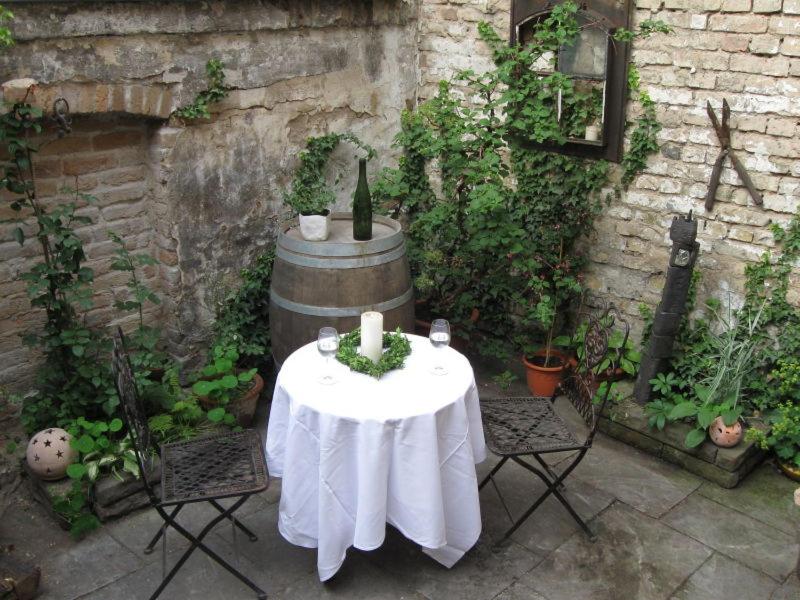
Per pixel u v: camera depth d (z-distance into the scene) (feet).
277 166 14.78
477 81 13.97
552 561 10.79
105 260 13.34
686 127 13.15
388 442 9.41
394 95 16.52
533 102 13.91
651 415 13.17
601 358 10.97
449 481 10.05
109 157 12.89
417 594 10.17
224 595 10.14
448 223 15.48
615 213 14.46
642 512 11.84
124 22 11.94
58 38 11.36
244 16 13.35
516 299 15.10
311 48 14.62
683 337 13.94
